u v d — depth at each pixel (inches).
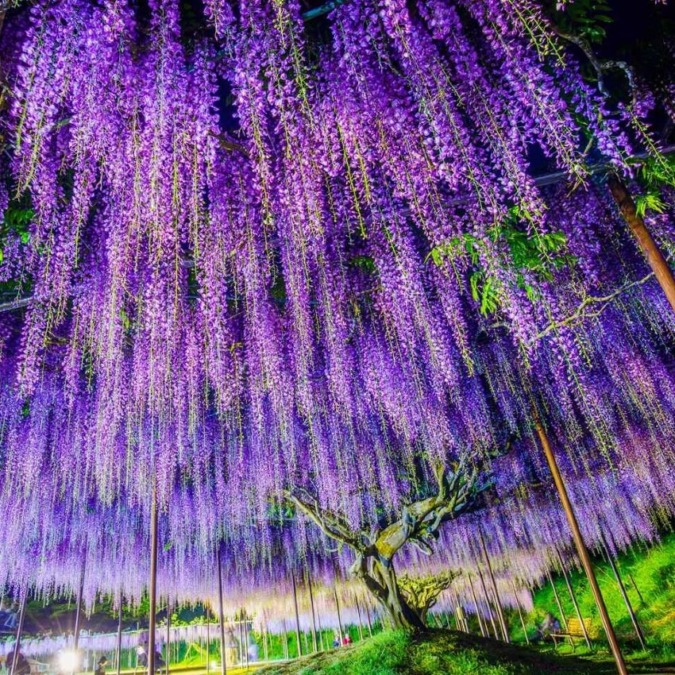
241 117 121.4
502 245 162.1
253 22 114.7
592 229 211.0
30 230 153.3
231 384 241.3
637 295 249.4
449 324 219.5
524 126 126.4
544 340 258.5
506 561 652.7
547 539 553.9
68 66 112.4
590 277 214.1
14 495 323.0
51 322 184.9
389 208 163.5
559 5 110.3
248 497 378.6
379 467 350.3
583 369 303.0
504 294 173.9
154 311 174.7
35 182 135.0
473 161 129.0
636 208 145.6
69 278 168.9
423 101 124.2
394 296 206.5
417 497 390.6
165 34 118.4
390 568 370.9
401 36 112.9
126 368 216.2
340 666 333.7
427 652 319.0
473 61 125.0
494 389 319.9
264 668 400.5
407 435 292.5
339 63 126.6
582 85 130.3
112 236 155.5
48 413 275.3
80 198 136.2
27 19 117.6
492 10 115.8
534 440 361.4
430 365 261.4
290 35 115.3
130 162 126.0
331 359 253.3
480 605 786.8
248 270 171.8
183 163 125.3
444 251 159.8
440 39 125.1
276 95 117.9
